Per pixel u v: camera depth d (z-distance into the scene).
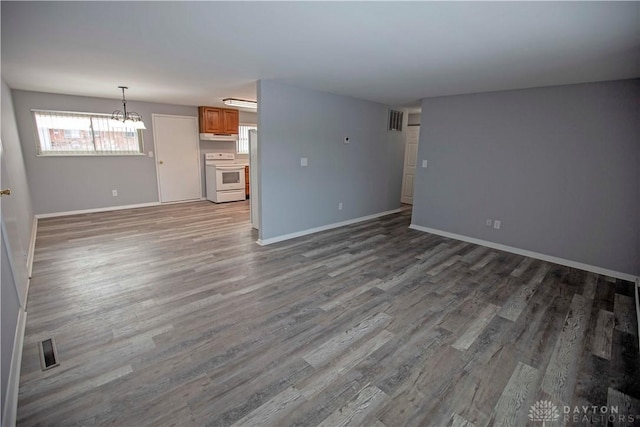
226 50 2.65
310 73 3.42
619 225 3.35
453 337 2.27
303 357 2.02
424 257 3.90
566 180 3.65
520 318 2.53
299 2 1.75
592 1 1.63
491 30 2.08
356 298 2.81
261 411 1.60
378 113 5.64
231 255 3.82
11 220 2.42
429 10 1.81
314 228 4.96
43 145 5.17
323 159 4.84
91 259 3.56
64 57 2.91
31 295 2.71
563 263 3.75
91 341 2.12
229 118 6.95
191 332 2.25
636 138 3.18
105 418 1.54
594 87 3.37
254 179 4.87
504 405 1.68
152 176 6.40
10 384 1.60
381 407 1.65
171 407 1.61
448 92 4.31
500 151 4.14
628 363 2.02
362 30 2.15
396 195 6.57
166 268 3.37
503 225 4.22
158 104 6.23
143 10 1.89
